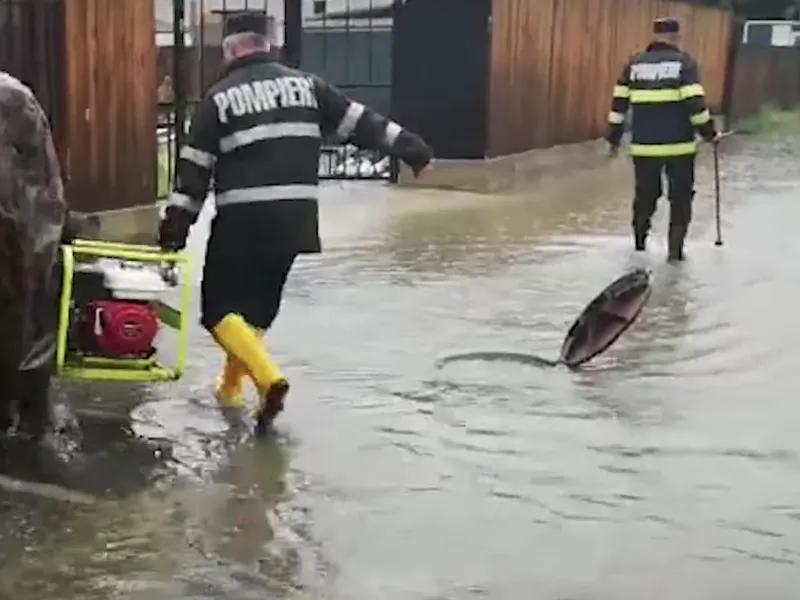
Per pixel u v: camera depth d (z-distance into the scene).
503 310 8.74
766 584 4.50
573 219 13.54
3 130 5.21
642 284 7.73
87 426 6.00
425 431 6.08
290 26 14.18
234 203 5.99
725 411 6.52
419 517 5.02
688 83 10.78
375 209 13.85
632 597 4.37
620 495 5.31
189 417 6.20
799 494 5.37
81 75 10.48
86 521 4.89
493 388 6.84
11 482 5.27
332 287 9.41
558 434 6.09
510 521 5.01
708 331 8.24
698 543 4.84
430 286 9.52
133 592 4.30
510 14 16.98
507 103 17.11
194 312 8.15
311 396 6.60
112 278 5.82
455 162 16.56
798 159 22.14
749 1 38.31
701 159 21.67
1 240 5.20
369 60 17.62
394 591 4.36
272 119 5.98
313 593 4.32
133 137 11.17
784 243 12.12
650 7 22.70
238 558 4.59
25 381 5.55
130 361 5.84
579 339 7.47
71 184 10.43
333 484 5.35
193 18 15.02
